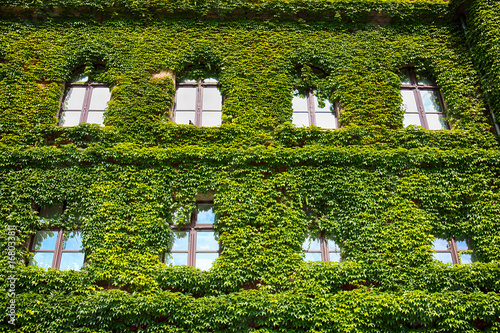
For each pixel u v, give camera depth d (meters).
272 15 16.50
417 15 16.48
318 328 10.84
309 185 12.90
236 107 14.33
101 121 14.40
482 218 12.45
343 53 15.72
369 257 11.90
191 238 12.46
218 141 13.64
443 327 10.88
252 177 12.88
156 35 15.78
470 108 14.53
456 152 13.34
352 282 11.52
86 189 12.50
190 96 15.07
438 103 15.29
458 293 11.10
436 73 15.54
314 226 12.51
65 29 15.70
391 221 12.47
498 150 13.48
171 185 12.73
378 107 14.66
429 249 11.95
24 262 11.81
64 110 14.57
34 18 15.80
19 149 12.99
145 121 13.84
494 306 10.91
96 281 11.35
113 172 12.78
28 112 13.83
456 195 12.80
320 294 11.22
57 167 12.75
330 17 16.52
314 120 14.75
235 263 11.65
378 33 16.20
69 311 10.70
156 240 12.04
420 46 15.90
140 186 12.59
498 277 11.40
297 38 16.02
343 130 13.92
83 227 12.06
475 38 15.45
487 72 14.69
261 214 12.40
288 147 13.65
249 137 13.77
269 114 14.34
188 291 11.39
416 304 10.91
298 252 12.00
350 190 12.79
